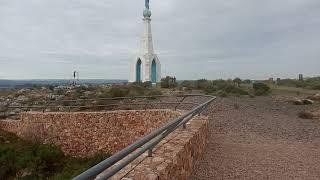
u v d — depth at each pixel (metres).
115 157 4.04
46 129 24.11
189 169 9.16
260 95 46.38
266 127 19.31
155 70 59.72
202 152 11.88
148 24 59.62
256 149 13.12
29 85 66.81
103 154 20.83
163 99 32.28
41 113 24.66
